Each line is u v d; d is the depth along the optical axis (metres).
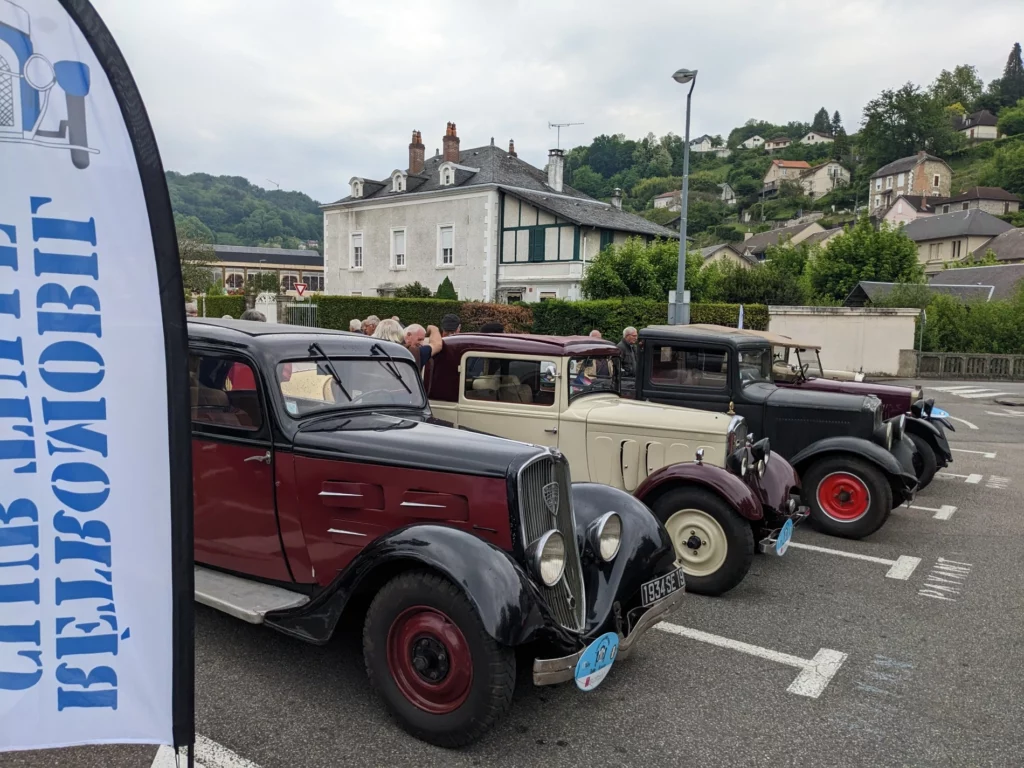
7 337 2.14
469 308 24.70
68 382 2.19
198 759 2.97
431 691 3.13
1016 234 61.88
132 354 2.22
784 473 5.66
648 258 25.44
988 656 4.25
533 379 5.79
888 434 6.65
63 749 3.04
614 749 3.17
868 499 6.52
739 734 3.34
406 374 4.61
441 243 33.38
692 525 5.14
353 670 3.78
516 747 3.16
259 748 3.06
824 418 6.66
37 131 2.10
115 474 2.25
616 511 3.98
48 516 2.22
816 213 105.06
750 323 24.06
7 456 2.18
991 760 3.19
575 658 3.11
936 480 9.39
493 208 31.52
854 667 4.07
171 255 2.21
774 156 137.50
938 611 4.95
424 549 3.06
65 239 2.15
